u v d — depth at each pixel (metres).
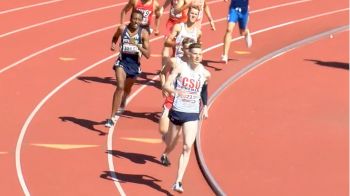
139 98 22.80
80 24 30.70
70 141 19.61
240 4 25.53
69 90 23.41
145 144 19.53
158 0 34.91
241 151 19.06
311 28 30.97
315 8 34.09
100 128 20.50
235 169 18.02
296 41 29.00
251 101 22.67
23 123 20.75
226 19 32.00
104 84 24.02
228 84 24.02
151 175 17.77
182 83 16.03
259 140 19.80
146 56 20.16
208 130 20.36
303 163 18.42
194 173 17.89
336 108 22.23
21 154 18.75
